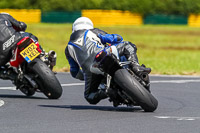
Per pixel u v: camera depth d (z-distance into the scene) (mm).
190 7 189375
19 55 27766
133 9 181125
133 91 21656
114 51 21734
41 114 22062
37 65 27578
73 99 28484
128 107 25266
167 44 106062
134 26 159125
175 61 65250
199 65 58406
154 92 32562
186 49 95750
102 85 23156
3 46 28094
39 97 29234
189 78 41938
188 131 18266
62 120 20312
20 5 180000
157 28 154750
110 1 182125
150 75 43969
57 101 27391
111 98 22922
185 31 147125
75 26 24219
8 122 19766
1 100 27219
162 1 188750
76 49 23578
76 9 179750
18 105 25234
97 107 25078
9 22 28922
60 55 67625
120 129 18375
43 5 177250
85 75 23812
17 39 28141
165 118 21219
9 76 28641
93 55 23062
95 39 23422
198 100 28891
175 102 27797
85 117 21156
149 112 22766
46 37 98000
